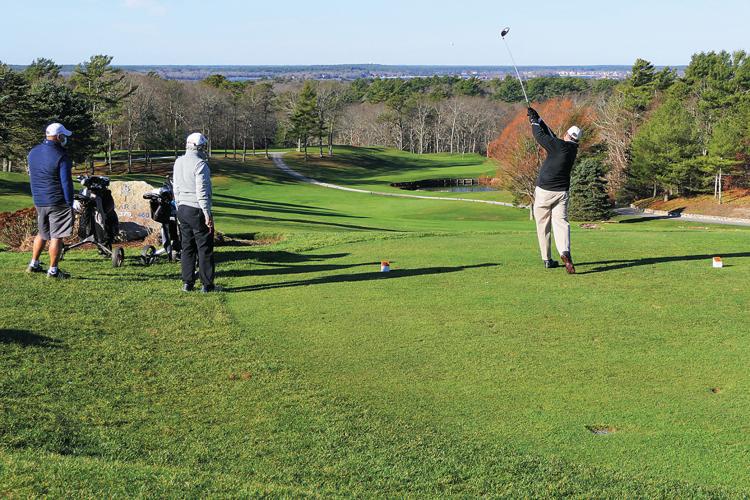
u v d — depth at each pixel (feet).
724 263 36.91
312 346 23.77
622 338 24.40
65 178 31.42
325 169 383.04
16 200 139.44
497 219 208.23
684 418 18.20
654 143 252.83
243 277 34.81
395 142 558.97
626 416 18.37
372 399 19.51
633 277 33.60
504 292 30.81
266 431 17.43
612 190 280.31
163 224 37.68
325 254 42.04
